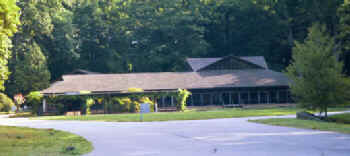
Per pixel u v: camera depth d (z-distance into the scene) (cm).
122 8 8431
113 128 2275
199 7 8238
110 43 8481
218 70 6334
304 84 2942
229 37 8450
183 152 1240
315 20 6988
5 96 5647
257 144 1402
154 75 6041
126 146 1410
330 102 2892
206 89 5781
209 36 8631
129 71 8412
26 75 6319
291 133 1770
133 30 8375
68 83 5531
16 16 2405
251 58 6706
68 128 2348
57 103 4941
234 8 8000
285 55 7969
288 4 7275
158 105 5581
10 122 3222
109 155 1205
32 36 6688
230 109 5075
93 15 8100
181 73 6153
